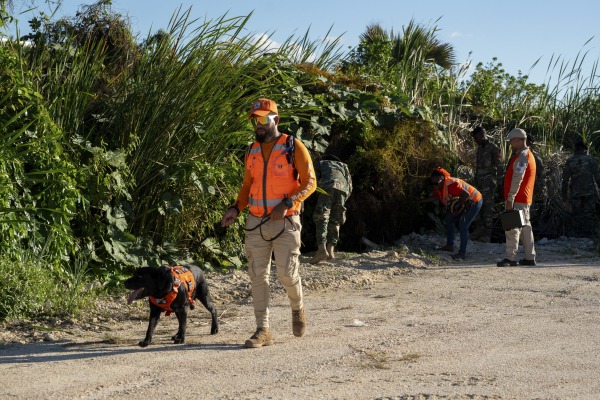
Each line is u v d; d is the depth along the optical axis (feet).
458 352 18.85
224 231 32.96
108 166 29.22
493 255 39.60
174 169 30.37
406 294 28.17
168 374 16.74
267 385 15.83
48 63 31.12
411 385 15.80
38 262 24.85
